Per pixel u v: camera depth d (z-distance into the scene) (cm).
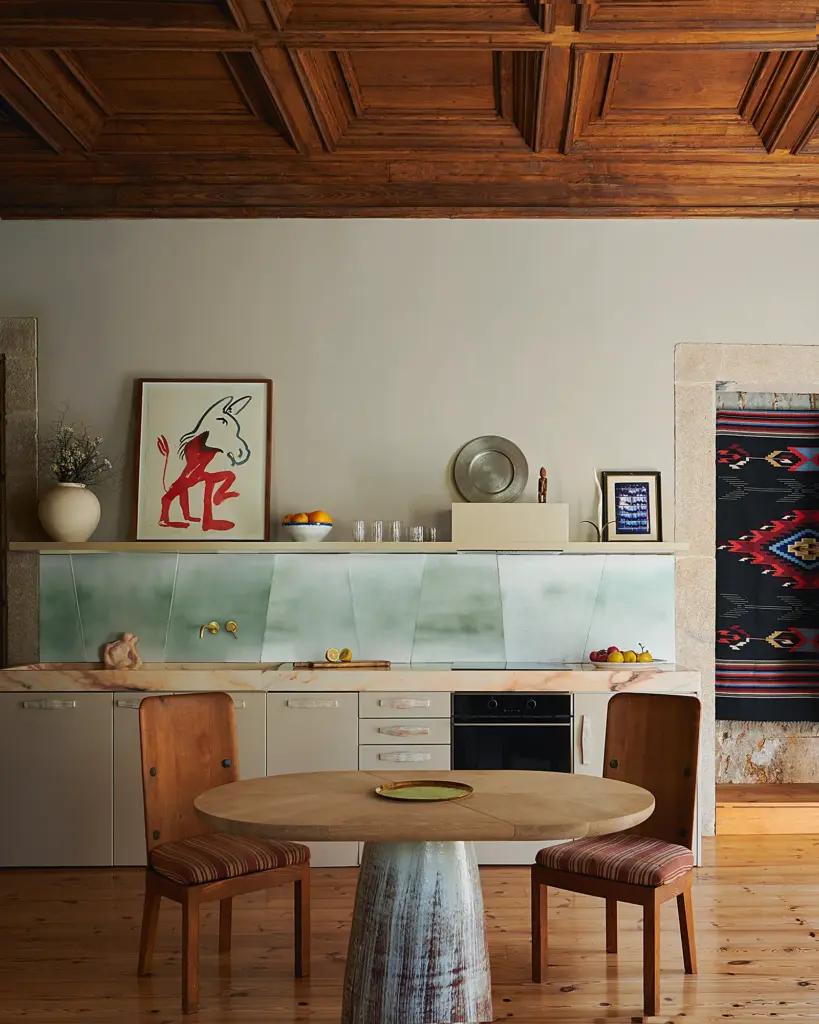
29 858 458
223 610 512
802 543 589
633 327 522
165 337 524
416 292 523
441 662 509
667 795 340
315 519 496
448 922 281
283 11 369
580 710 457
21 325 523
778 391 546
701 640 516
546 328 522
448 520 518
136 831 459
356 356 523
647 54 413
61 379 524
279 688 460
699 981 327
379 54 415
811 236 524
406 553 512
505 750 456
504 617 511
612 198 520
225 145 495
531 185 521
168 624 512
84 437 522
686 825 334
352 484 520
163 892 320
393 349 523
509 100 455
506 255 524
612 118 468
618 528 515
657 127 477
